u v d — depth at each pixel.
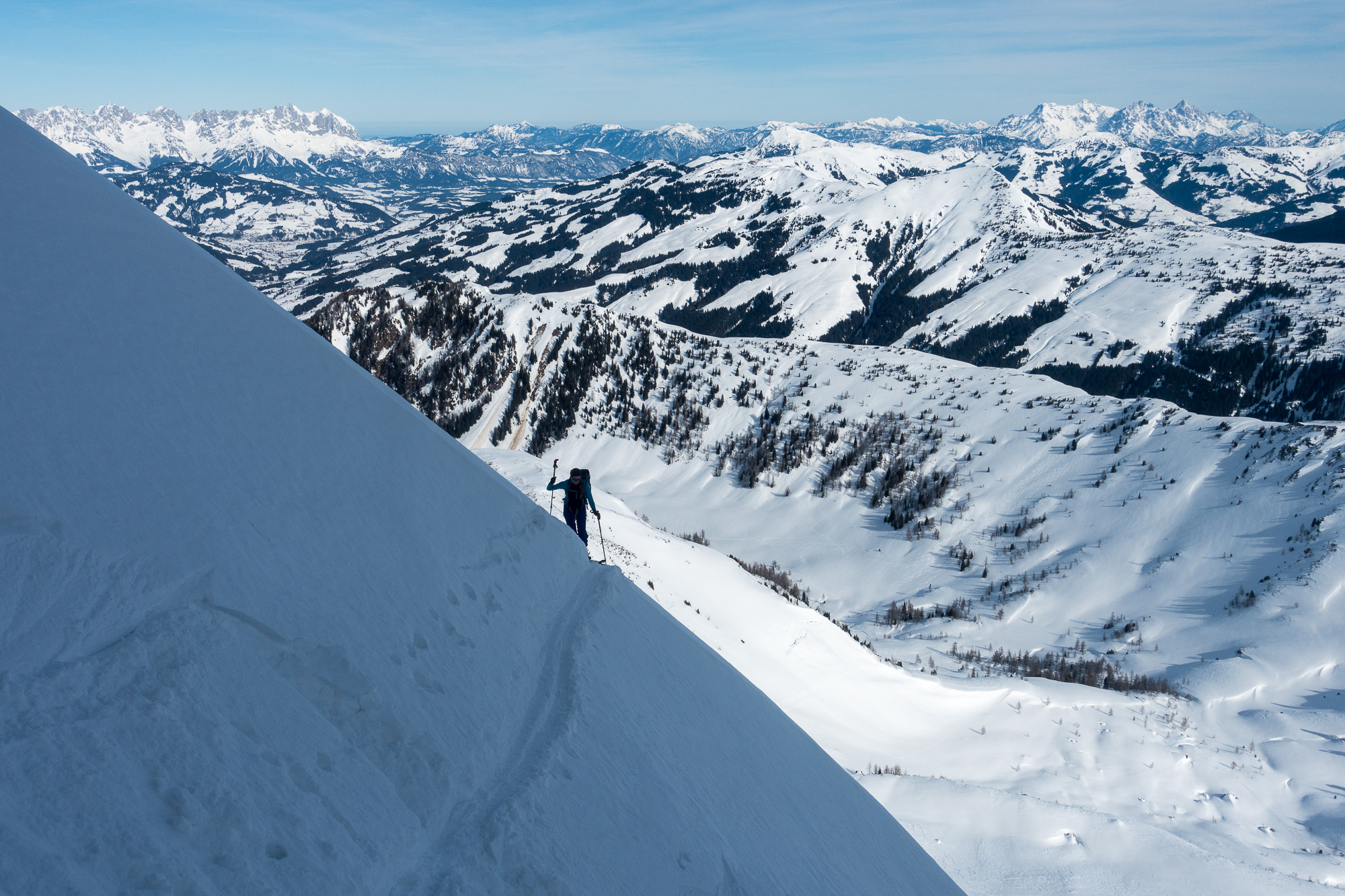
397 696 3.91
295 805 2.91
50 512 2.94
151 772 2.50
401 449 5.76
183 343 4.35
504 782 4.21
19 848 1.90
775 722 10.36
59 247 4.08
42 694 2.41
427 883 3.18
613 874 4.17
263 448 4.35
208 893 2.28
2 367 3.25
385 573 4.62
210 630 3.15
